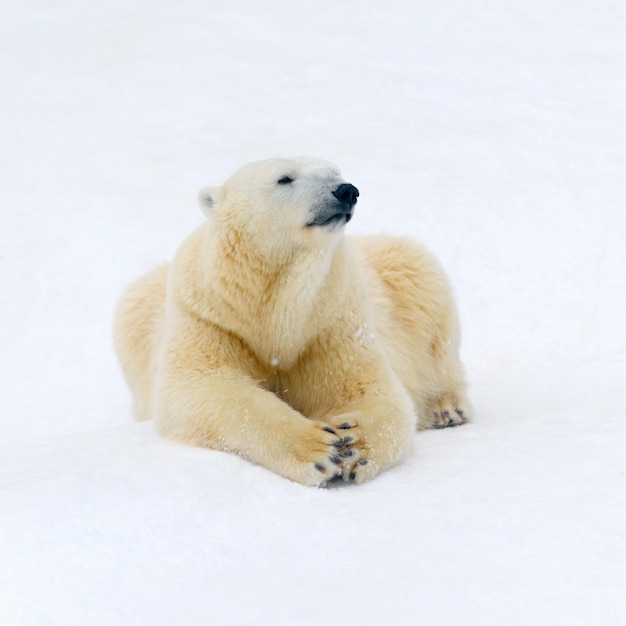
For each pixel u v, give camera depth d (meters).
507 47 41.28
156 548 9.28
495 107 34.81
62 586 8.55
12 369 20.86
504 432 13.33
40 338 21.95
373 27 45.44
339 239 12.68
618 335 20.05
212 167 31.12
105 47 44.56
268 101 37.34
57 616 8.13
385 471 12.01
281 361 13.17
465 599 7.96
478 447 12.51
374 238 16.52
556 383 17.09
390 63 40.62
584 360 18.83
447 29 44.34
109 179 30.30
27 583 8.57
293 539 9.58
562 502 9.69
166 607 8.26
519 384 17.56
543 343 20.06
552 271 22.53
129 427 13.80
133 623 8.02
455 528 9.43
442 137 32.03
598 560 8.38
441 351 15.93
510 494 10.12
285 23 46.75
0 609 8.23
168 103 37.78
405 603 8.01
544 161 28.86
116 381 20.08
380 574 8.63
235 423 11.92
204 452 11.72
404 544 9.22
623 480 10.04
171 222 26.91
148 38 45.44
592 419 13.16
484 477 10.92
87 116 36.78
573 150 29.41
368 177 28.67
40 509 9.68
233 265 12.60
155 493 10.12
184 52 43.38
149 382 15.10
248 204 12.51
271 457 11.63
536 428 13.26
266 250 12.46
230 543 9.52
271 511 10.28
